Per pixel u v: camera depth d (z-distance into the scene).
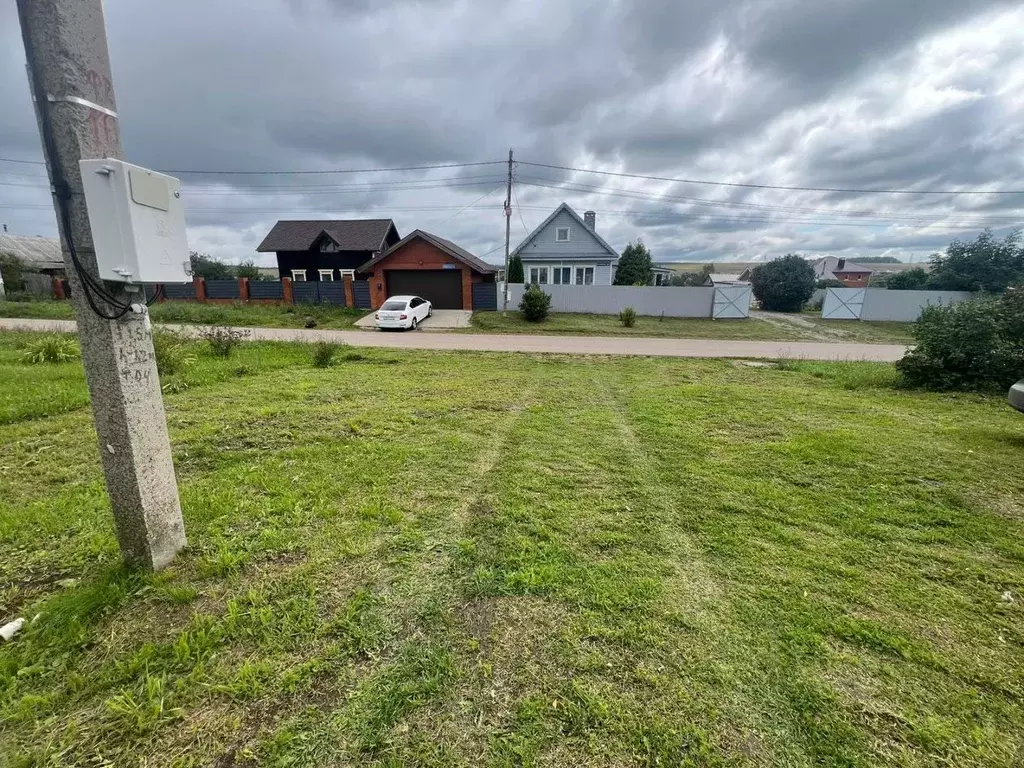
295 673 1.70
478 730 1.51
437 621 2.01
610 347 14.57
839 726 1.55
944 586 2.35
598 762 1.41
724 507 3.20
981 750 1.48
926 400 7.09
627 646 1.89
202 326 15.92
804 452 4.34
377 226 31.06
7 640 1.82
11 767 1.35
